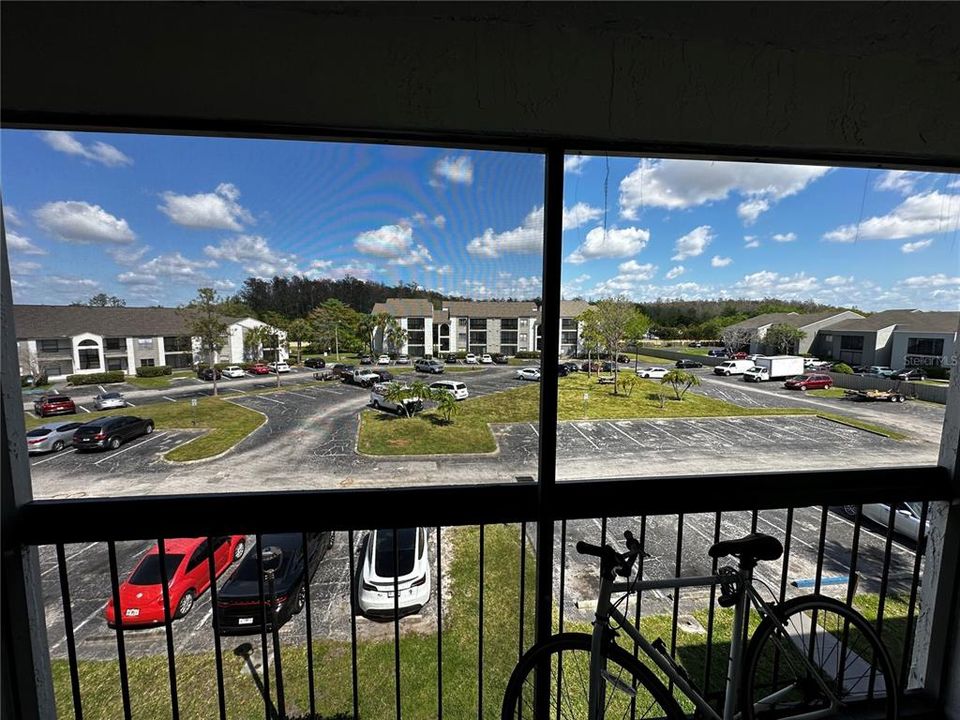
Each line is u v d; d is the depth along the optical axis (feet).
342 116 3.75
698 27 3.66
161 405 37.86
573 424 63.41
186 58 3.53
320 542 15.74
